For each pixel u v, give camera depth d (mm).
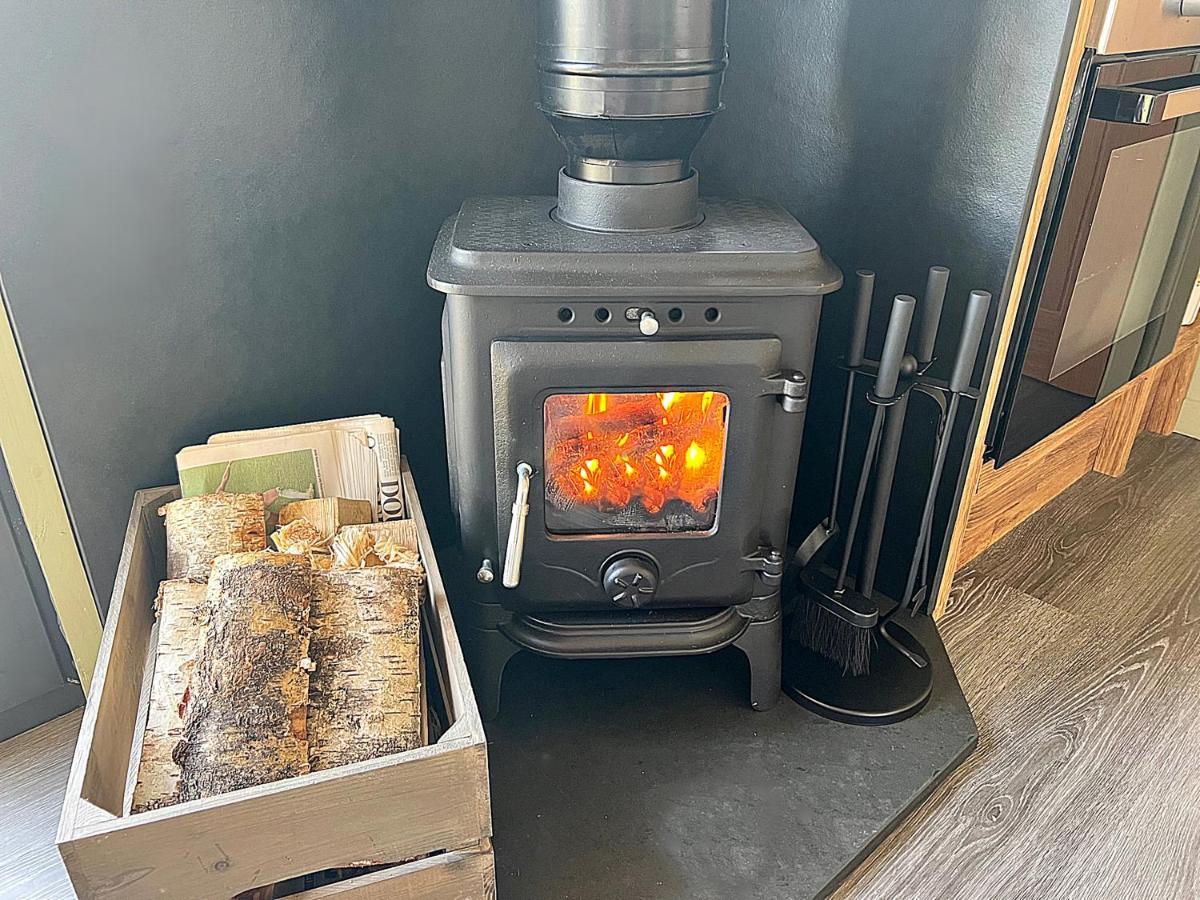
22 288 1109
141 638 1169
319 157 1286
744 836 1173
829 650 1438
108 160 1118
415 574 1150
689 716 1369
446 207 1445
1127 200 1396
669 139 1121
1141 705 1429
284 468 1306
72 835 806
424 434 1578
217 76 1163
